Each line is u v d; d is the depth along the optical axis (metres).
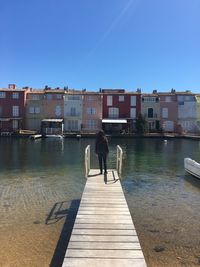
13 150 46.34
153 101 91.31
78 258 9.04
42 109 88.94
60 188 20.36
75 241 10.15
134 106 91.12
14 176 24.58
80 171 26.91
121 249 9.59
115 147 53.28
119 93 91.44
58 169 28.02
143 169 28.42
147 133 85.12
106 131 87.94
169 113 91.50
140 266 8.63
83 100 89.12
